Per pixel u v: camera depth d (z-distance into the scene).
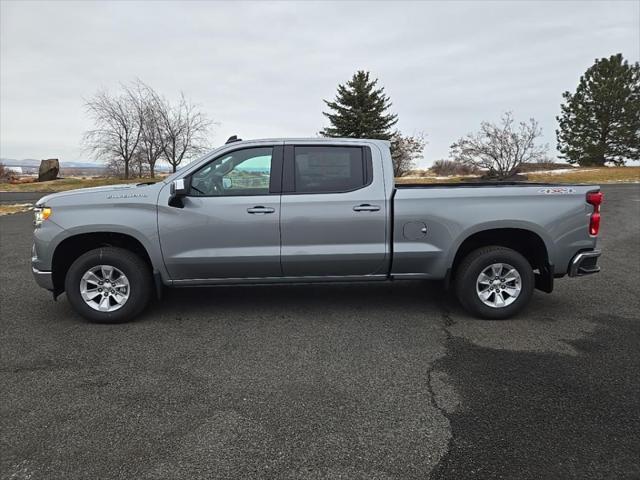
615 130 39.31
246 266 4.83
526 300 4.89
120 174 39.94
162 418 3.03
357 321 4.93
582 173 31.22
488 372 3.69
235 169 4.84
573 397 3.27
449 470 2.51
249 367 3.80
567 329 4.65
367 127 36.59
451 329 4.68
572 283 6.43
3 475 2.47
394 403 3.21
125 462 2.58
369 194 4.82
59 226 4.66
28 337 4.49
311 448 2.71
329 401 3.25
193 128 39.94
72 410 3.13
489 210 4.80
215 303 5.57
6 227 12.43
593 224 4.89
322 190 4.83
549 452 2.65
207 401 3.25
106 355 4.05
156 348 4.21
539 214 4.80
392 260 4.88
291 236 4.79
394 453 2.65
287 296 5.88
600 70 40.25
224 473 2.49
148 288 4.89
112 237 4.89
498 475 2.46
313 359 3.96
